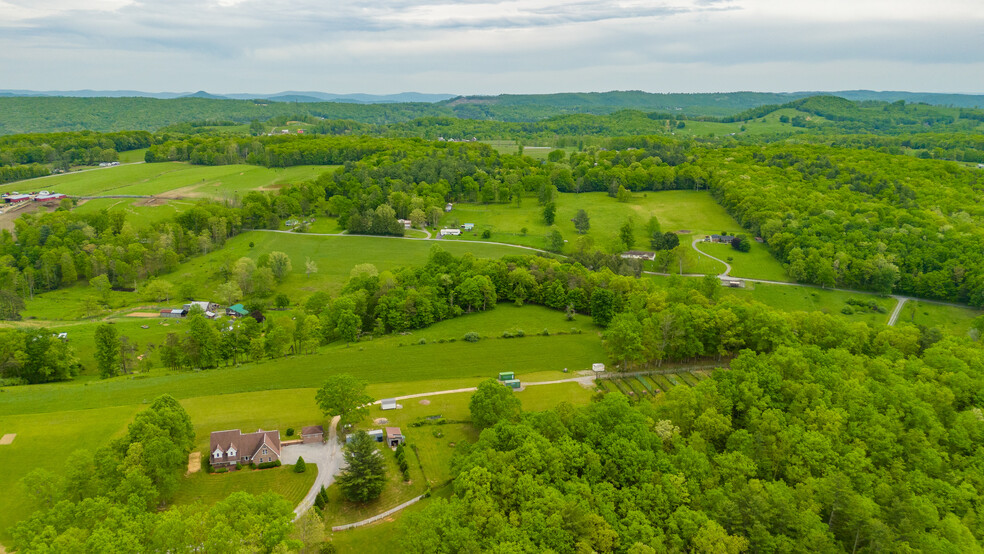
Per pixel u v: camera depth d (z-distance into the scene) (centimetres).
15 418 11544
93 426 11262
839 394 10856
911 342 13675
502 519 7806
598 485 8569
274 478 10069
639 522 7900
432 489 9875
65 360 15212
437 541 7306
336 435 11394
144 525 7431
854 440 9769
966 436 10138
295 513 8419
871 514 8119
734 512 8012
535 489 8250
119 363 14950
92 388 13062
